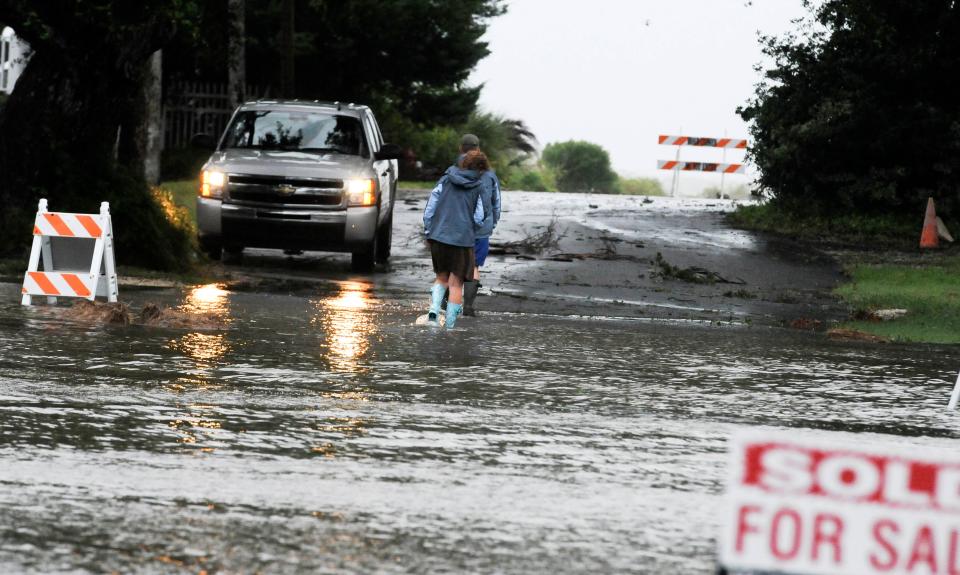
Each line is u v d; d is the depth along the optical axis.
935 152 89.06
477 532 17.33
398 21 131.25
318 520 17.61
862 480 9.51
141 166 63.78
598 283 61.72
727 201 116.81
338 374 30.80
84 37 55.50
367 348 35.91
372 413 25.92
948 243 87.00
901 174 89.81
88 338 35.47
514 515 18.34
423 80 141.88
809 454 9.54
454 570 15.46
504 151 174.50
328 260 70.19
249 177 62.69
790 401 30.09
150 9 55.16
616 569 15.80
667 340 41.84
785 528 9.56
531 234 79.12
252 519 17.55
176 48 112.12
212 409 25.61
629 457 22.83
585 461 22.33
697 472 21.81
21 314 40.19
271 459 21.36
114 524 17.05
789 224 90.12
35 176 56.31
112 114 57.66
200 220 63.12
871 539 9.51
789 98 95.31
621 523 18.14
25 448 21.47
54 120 56.31
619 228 84.69
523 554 16.31
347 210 62.62
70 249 44.19
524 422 25.70
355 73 136.50
